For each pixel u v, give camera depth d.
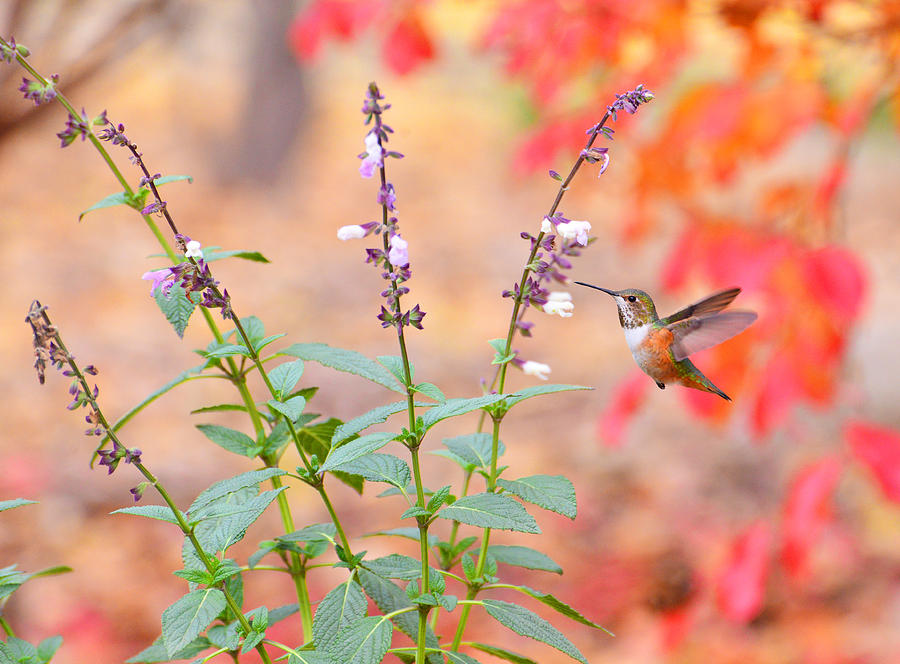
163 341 12.26
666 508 8.98
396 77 5.52
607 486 9.48
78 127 2.42
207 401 10.67
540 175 19.06
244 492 2.51
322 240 16.80
